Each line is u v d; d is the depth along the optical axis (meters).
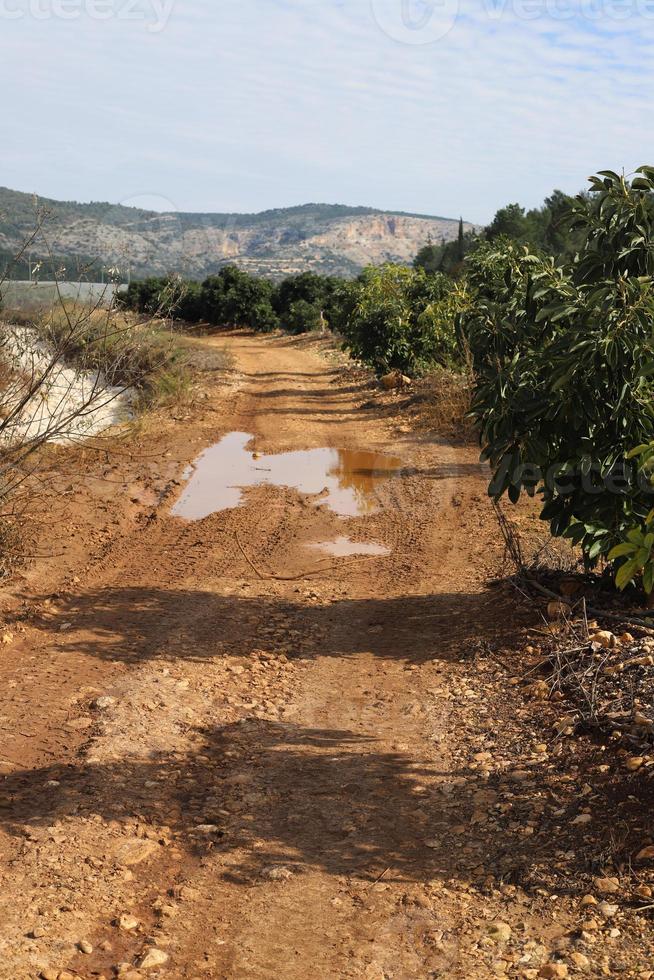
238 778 4.13
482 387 5.93
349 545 8.34
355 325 20.89
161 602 6.64
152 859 3.46
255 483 10.88
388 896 3.25
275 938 3.02
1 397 7.73
